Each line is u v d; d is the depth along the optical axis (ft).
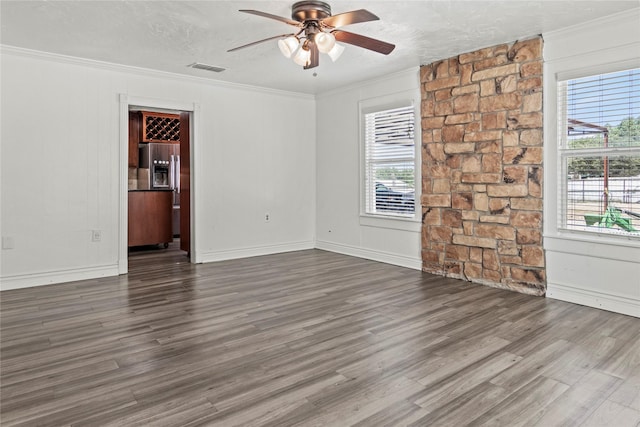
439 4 10.23
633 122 11.00
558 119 12.30
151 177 25.86
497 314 11.09
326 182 21.25
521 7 10.43
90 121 15.17
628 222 11.24
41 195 14.30
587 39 11.50
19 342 9.27
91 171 15.24
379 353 8.68
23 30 11.99
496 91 13.48
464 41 13.07
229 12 10.67
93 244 15.37
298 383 7.42
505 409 6.55
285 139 20.74
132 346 9.07
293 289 13.76
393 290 13.55
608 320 10.60
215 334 9.78
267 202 20.24
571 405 6.66
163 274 15.98
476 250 14.35
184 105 17.47
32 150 14.10
